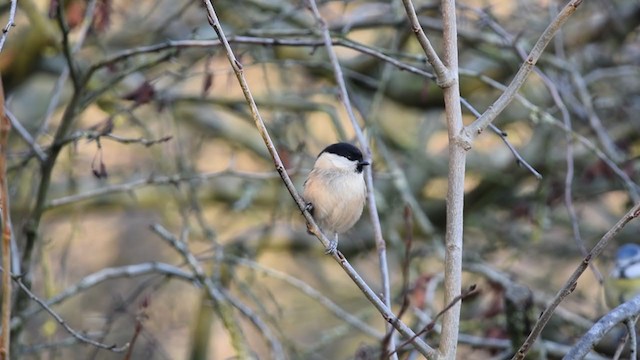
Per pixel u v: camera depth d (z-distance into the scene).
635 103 13.11
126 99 9.08
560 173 13.30
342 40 8.31
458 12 11.51
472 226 14.09
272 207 13.88
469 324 10.40
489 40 11.43
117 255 14.62
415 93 13.48
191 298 13.71
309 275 15.52
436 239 11.63
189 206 12.22
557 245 13.71
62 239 14.58
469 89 13.55
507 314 9.03
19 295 9.00
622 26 12.87
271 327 12.29
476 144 14.71
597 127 11.27
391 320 5.68
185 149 14.28
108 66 9.20
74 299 13.50
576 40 13.09
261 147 13.88
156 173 12.53
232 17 12.77
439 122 14.46
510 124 14.23
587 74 13.32
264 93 13.34
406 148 14.49
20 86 12.48
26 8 11.82
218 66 12.16
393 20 11.44
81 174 13.16
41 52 11.89
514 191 14.26
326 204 8.12
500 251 14.81
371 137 11.52
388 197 13.95
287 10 11.63
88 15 9.36
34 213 9.13
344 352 14.18
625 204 12.77
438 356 5.66
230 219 14.76
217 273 10.06
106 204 13.12
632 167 11.35
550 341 10.52
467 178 14.79
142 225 15.01
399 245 11.90
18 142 12.03
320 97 15.73
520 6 13.36
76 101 8.90
